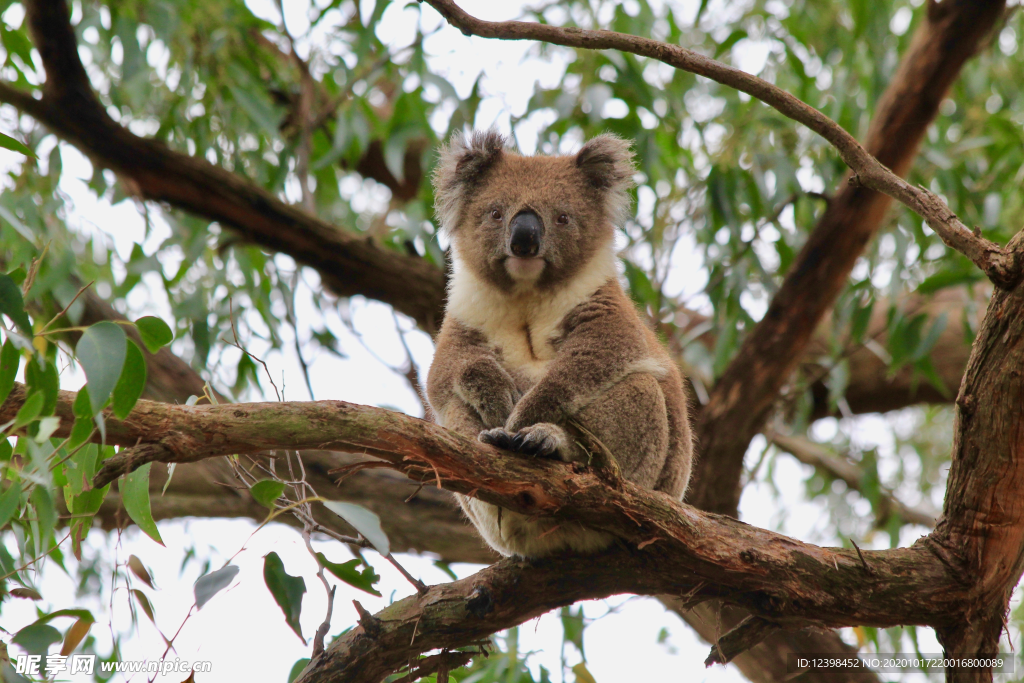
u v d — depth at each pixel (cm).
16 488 514
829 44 1252
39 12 930
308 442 512
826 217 1063
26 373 471
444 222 844
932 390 1337
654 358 744
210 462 1066
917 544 638
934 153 1138
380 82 1416
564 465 582
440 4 556
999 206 1085
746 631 639
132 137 1018
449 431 558
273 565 515
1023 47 1274
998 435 587
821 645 1070
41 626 512
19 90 985
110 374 438
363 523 508
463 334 771
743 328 1229
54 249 928
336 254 1102
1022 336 563
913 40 1083
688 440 771
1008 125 1150
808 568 609
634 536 594
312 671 621
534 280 761
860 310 1108
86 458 551
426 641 626
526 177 806
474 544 1106
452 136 857
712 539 604
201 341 1040
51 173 1007
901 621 617
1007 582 624
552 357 754
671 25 1188
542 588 635
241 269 1142
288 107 1259
